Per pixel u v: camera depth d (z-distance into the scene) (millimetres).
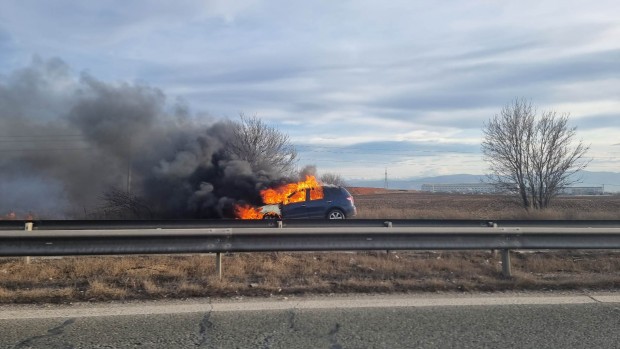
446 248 7762
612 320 5375
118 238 7199
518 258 8914
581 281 7035
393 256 8969
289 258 8664
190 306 5922
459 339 4785
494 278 7312
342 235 7688
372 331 5027
